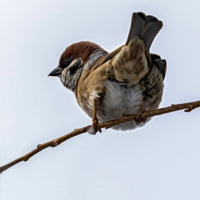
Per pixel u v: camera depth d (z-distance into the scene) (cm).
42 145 709
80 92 962
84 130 759
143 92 896
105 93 885
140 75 838
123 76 843
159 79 899
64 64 1108
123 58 795
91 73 913
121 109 920
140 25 733
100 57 1006
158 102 948
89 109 957
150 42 754
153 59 871
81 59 1059
